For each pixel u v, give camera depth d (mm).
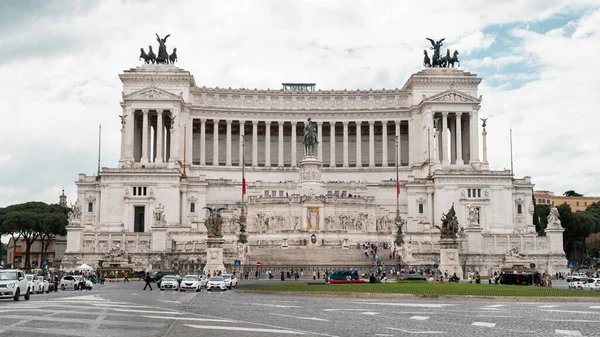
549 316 45094
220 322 40906
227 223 152250
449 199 161250
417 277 97750
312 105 191375
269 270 114625
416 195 164500
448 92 178250
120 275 119125
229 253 128000
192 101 186250
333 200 150875
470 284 87125
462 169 172375
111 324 39281
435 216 162125
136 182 158625
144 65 184500
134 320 41625
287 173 185750
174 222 158250
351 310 49781
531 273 96750
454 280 98250
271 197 153000
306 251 133000
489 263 131875
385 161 187375
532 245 134250
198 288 81688
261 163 198000
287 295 70062
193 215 163500
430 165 172250
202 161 184500
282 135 189250
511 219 161000
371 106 191125
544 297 61000
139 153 183625
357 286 78625
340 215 150375
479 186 161625
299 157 197500
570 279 99812
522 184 165500
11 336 33562
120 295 70125
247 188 170250
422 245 133625
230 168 184500
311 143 165750
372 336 34500
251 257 126562
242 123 187875
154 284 100812
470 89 186250
